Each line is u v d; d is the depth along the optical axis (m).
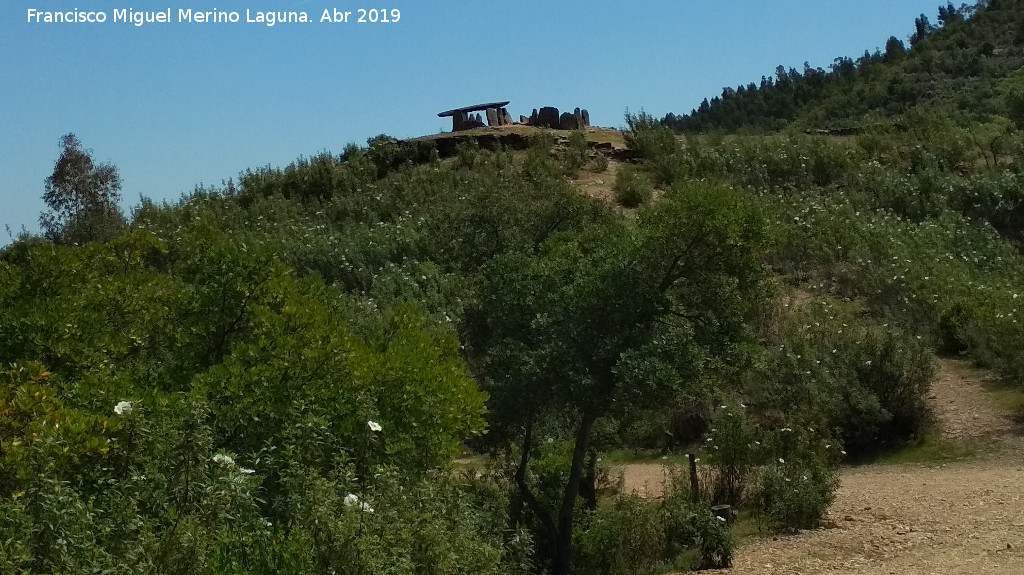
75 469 5.16
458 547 5.67
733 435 12.77
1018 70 66.25
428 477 7.01
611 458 16.78
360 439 6.35
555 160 31.61
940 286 20.20
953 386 17.41
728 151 31.77
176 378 7.82
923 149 31.33
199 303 8.16
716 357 9.84
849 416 16.12
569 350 9.82
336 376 7.23
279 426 6.54
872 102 74.31
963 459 14.55
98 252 10.87
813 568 9.16
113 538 4.35
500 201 19.61
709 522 10.34
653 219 10.04
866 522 11.09
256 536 4.72
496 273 11.42
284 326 7.54
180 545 4.35
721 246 9.82
